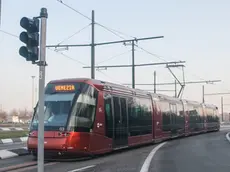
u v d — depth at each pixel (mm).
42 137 9594
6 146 23609
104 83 19703
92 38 32531
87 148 17391
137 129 23812
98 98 18625
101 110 18734
